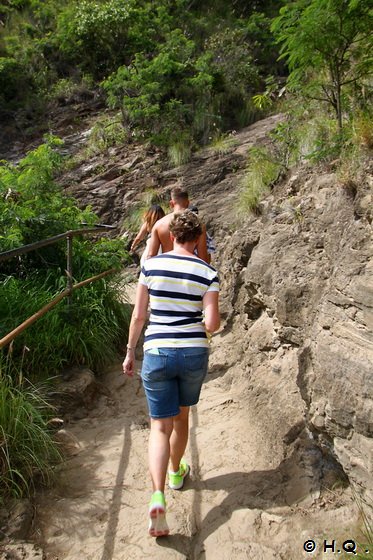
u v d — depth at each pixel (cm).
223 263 620
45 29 1427
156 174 930
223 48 1203
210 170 884
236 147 932
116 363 489
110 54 1292
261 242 437
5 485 284
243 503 283
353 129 404
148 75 1061
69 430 372
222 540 258
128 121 1064
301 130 582
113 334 513
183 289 265
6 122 1214
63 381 420
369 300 259
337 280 288
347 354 259
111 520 276
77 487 306
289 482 293
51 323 444
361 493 250
